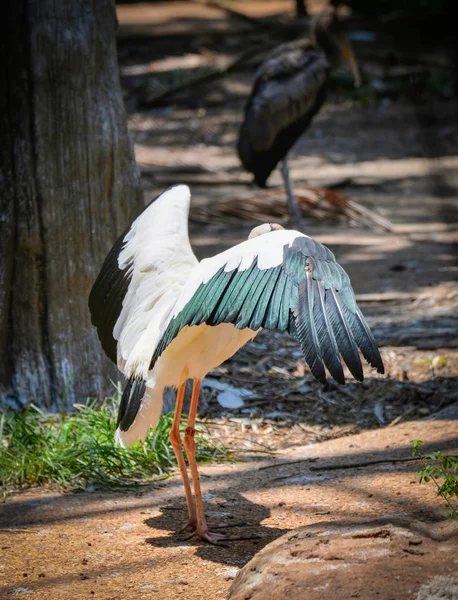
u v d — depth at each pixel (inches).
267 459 381.4
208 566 278.4
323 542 246.1
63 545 296.0
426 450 371.6
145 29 1595.7
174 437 310.2
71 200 416.5
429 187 892.6
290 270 235.9
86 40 414.3
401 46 1315.2
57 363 417.7
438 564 227.5
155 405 289.1
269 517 313.7
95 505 332.8
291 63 784.9
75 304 420.8
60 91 411.5
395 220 791.7
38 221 412.5
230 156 1029.8
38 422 397.7
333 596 215.8
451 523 257.3
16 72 409.7
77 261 419.2
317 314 225.6
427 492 321.4
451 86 1181.7
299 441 406.6
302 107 780.6
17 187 412.8
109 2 424.5
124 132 428.1
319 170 964.0
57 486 352.8
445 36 1268.5
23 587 265.1
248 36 1507.1
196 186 904.9
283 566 234.1
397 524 257.4
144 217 331.3
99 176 420.8
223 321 238.5
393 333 523.2
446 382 462.0
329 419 429.7
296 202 791.7
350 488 334.0
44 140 410.6
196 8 1849.2
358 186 904.9
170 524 313.7
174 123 1175.0
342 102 1257.4
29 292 415.2
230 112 1212.5
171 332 254.1
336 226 780.6
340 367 217.2
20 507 331.0
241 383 462.0
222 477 358.9
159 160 997.2
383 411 435.2
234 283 242.8
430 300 580.7
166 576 271.4
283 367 486.6
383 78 1289.4
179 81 1286.9
